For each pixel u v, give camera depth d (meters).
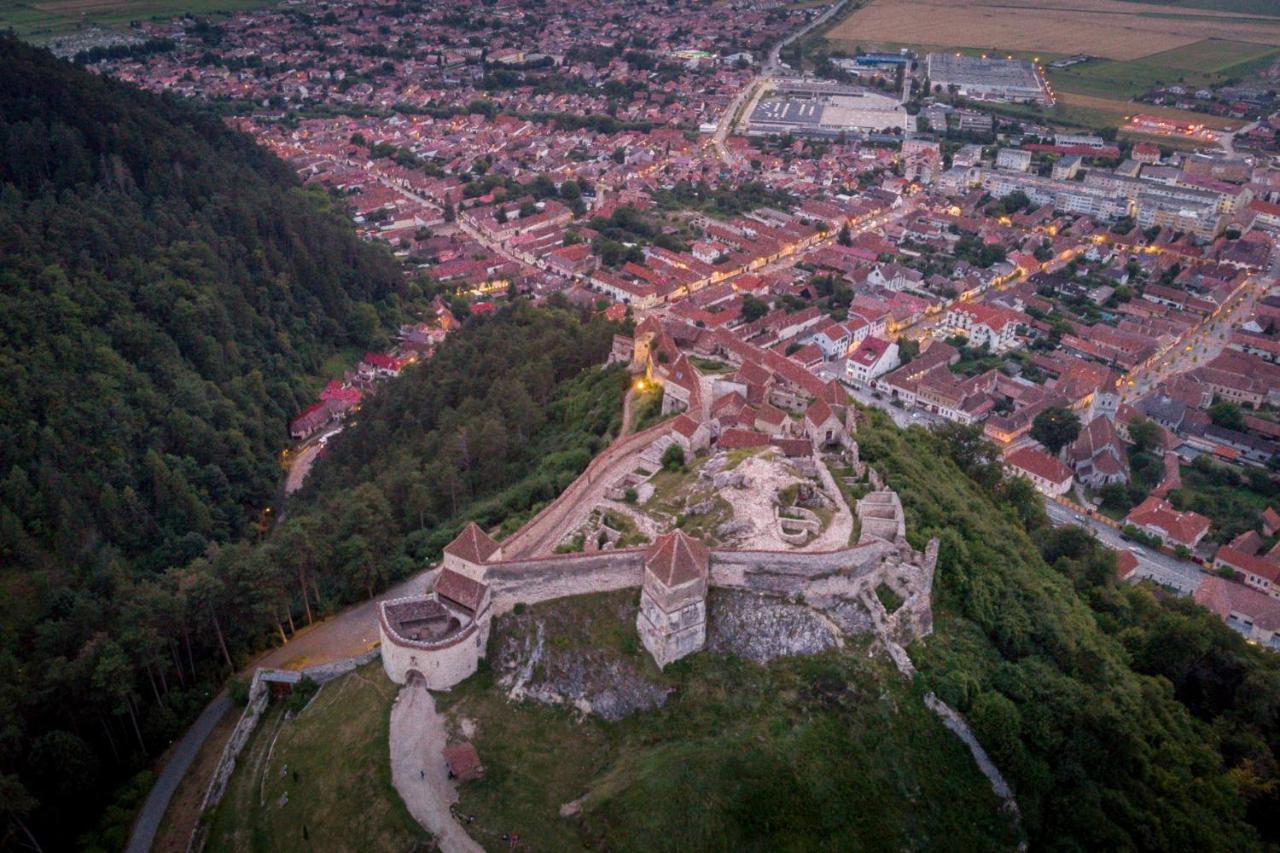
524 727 115.81
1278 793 131.62
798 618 122.06
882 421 188.38
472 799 108.19
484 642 122.56
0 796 107.81
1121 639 156.25
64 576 179.50
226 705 134.25
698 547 122.06
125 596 147.00
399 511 184.00
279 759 118.94
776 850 104.19
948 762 114.44
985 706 117.75
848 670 118.25
